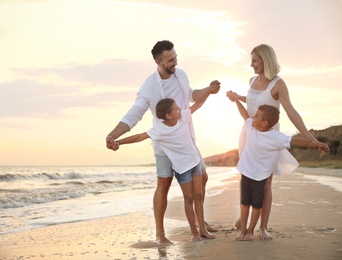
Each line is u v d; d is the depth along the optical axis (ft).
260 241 15.24
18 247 17.87
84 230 22.65
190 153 16.14
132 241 17.53
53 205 37.91
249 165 15.61
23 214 31.53
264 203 16.02
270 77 16.35
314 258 12.42
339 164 180.75
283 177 83.10
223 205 30.45
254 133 15.76
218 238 16.26
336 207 26.30
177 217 25.58
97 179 98.68
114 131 16.57
